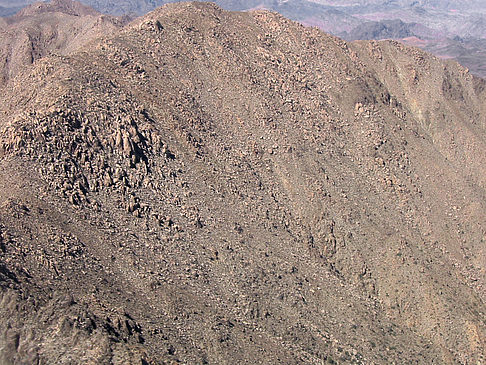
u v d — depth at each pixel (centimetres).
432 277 9538
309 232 9812
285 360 6806
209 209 8806
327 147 11550
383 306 9112
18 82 9900
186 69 11312
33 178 7156
